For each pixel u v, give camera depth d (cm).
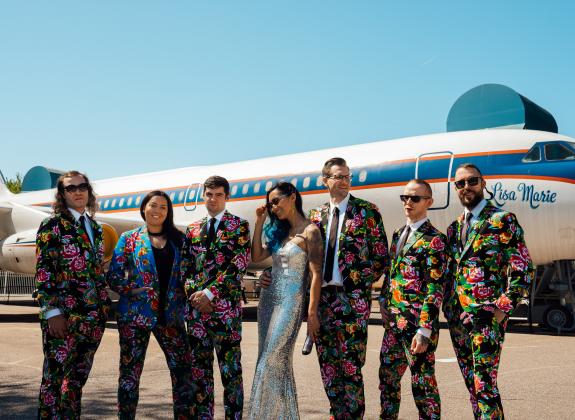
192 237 457
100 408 543
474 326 391
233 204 1380
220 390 622
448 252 427
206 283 446
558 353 834
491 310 390
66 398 427
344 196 454
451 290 423
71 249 427
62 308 423
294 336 413
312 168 1266
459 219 425
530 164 1038
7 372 717
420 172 1111
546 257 1038
